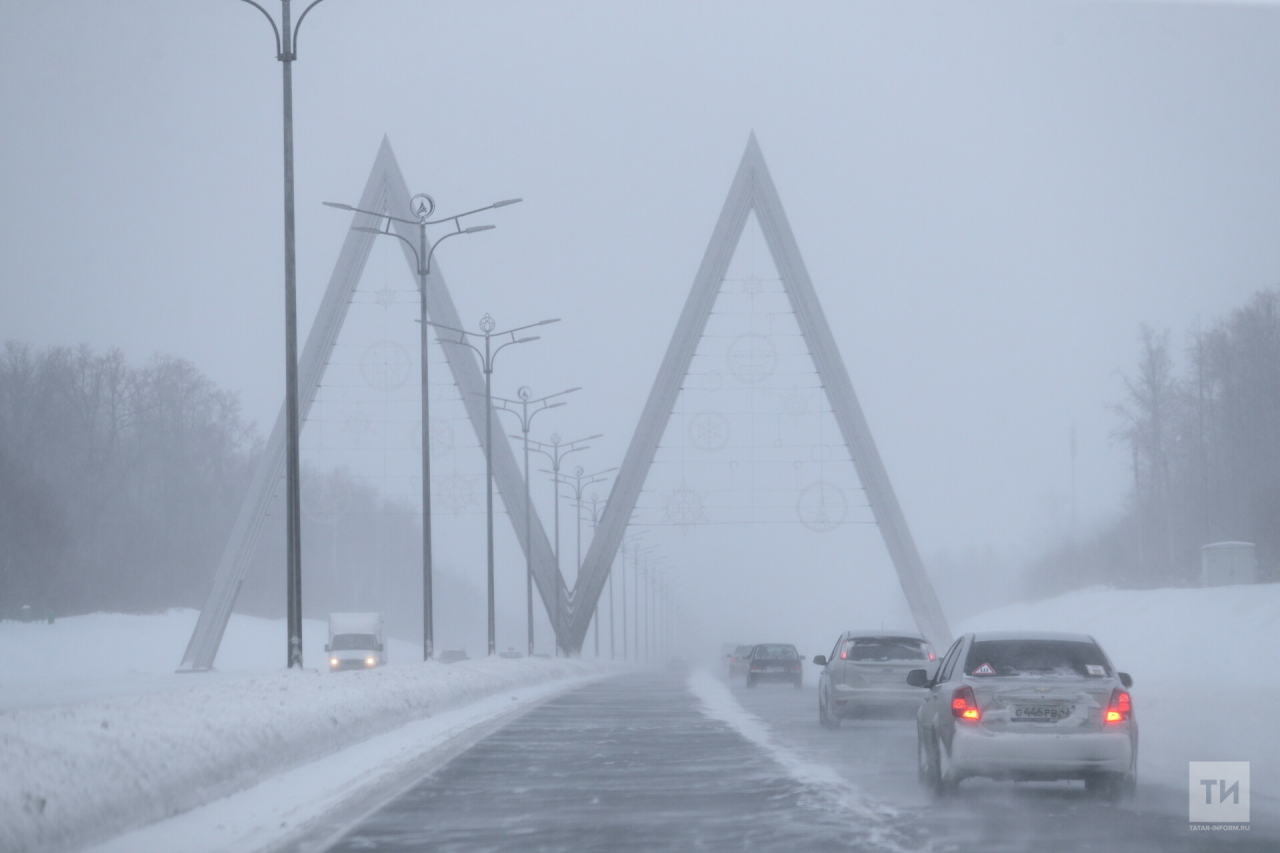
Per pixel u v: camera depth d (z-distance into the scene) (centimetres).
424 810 3516
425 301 11588
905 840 2972
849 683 6431
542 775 4378
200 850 2805
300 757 4359
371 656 16150
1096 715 3528
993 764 3509
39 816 2577
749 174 19100
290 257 7131
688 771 4494
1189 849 2836
